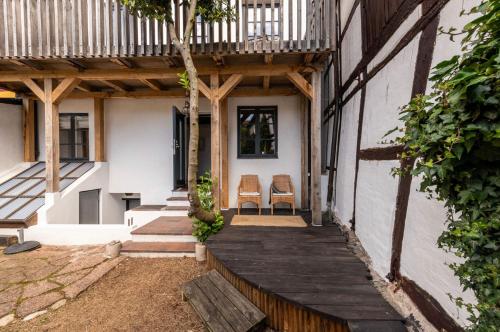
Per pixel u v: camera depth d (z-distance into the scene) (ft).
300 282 7.18
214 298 7.82
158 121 19.22
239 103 18.02
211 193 12.60
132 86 18.17
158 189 19.30
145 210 16.19
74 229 13.39
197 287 8.32
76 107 19.26
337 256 9.04
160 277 9.89
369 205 8.95
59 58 12.41
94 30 12.16
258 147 18.24
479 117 2.71
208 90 13.28
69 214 15.67
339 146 13.87
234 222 13.53
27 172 18.22
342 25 13.55
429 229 5.27
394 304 6.19
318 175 12.81
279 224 13.15
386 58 7.84
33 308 7.88
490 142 2.73
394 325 5.36
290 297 6.40
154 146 19.25
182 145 19.29
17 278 9.64
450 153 2.85
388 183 7.39
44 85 14.02
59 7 12.35
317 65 12.69
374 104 8.80
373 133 8.84
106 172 19.11
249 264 8.39
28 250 12.32
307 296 6.44
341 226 12.64
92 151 19.36
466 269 3.00
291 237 11.05
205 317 7.07
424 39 5.84
